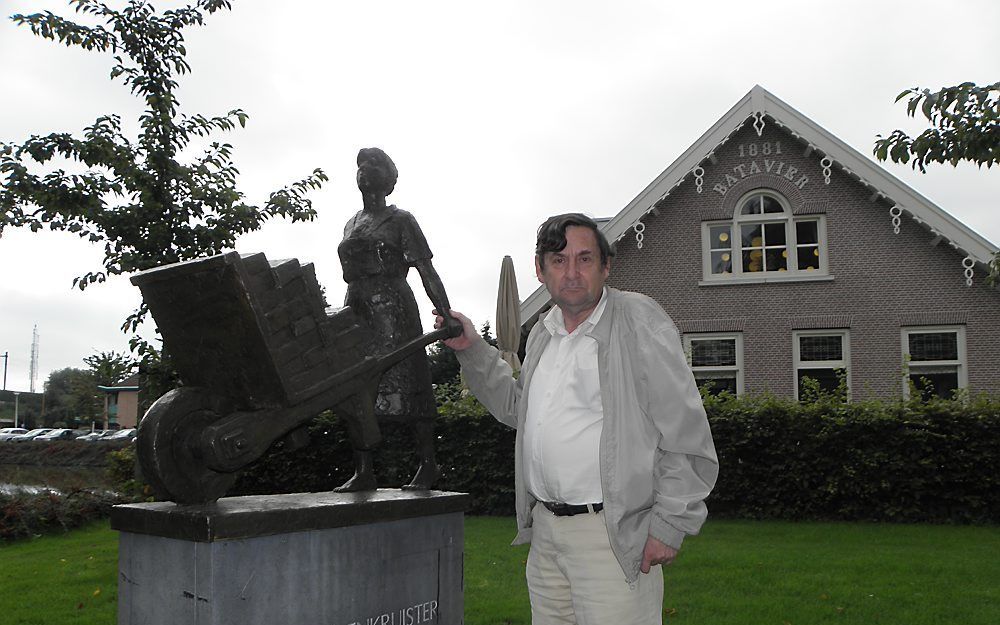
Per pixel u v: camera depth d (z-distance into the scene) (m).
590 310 2.73
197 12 7.26
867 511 10.00
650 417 2.56
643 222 17.45
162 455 2.88
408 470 10.65
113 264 6.87
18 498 9.77
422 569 3.49
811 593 5.73
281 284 3.02
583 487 2.59
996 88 5.47
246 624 2.74
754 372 16.75
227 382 3.04
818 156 17.02
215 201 7.09
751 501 10.24
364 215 3.91
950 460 9.71
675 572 6.44
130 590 2.94
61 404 85.06
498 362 3.32
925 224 16.16
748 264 17.23
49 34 6.77
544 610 2.76
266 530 2.80
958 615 5.14
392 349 3.77
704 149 17.05
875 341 16.45
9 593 6.03
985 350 16.03
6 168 6.54
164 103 6.81
